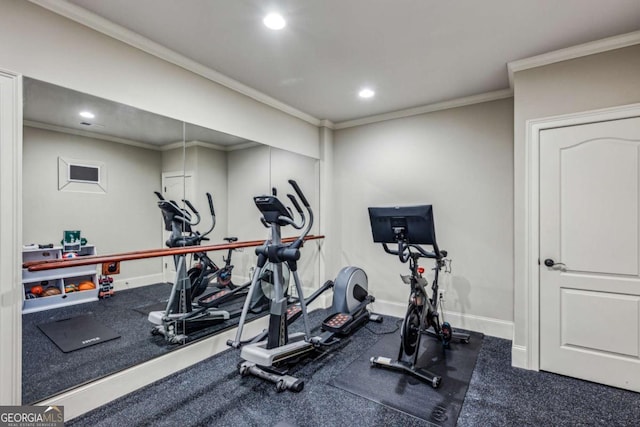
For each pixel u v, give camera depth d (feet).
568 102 7.88
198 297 9.53
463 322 11.19
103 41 6.78
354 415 6.39
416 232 8.30
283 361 8.23
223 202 10.03
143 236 8.09
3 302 5.42
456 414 6.42
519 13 6.44
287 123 12.19
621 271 7.35
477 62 8.56
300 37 7.36
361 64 8.70
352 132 13.84
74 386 6.36
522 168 8.41
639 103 7.14
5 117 5.47
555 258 8.04
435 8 6.29
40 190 6.20
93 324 7.21
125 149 7.58
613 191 7.42
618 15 6.48
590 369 7.64
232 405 6.70
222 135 9.77
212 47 7.81
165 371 7.86
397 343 10.04
